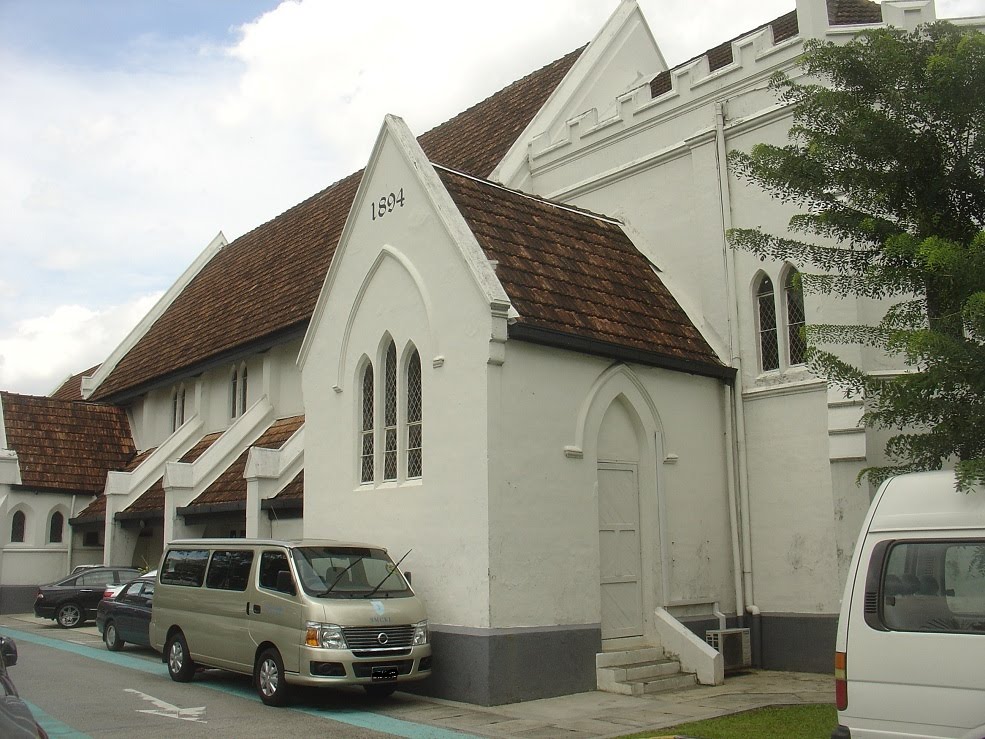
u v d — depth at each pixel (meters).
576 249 16.58
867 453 14.61
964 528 7.15
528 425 13.54
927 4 16.25
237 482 21.56
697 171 17.83
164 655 15.05
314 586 12.56
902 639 7.14
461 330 13.66
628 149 19.44
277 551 13.23
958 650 6.87
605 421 14.94
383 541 14.64
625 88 24.33
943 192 9.97
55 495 28.53
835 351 15.28
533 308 14.05
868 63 10.60
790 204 16.28
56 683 14.46
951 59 9.57
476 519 12.97
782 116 16.56
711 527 16.03
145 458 27.31
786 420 15.92
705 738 10.02
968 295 8.58
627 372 15.11
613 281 16.45
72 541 28.50
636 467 15.30
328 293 16.75
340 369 16.25
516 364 13.55
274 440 22.12
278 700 12.37
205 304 30.84
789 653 15.34
